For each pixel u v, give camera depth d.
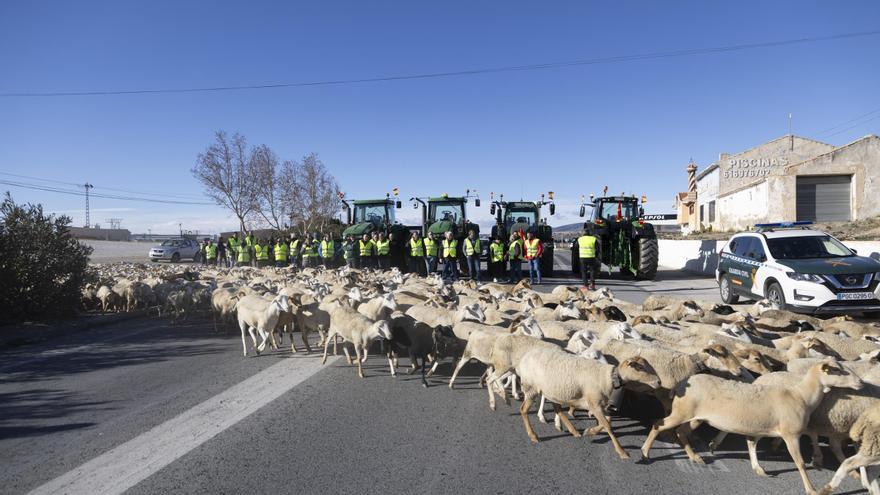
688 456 5.30
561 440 5.72
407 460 5.14
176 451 5.36
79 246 14.66
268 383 7.83
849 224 30.02
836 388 4.88
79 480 4.77
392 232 24.77
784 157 44.09
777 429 4.78
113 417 6.40
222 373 8.45
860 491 4.67
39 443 5.62
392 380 8.06
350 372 8.53
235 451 5.35
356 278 16.41
